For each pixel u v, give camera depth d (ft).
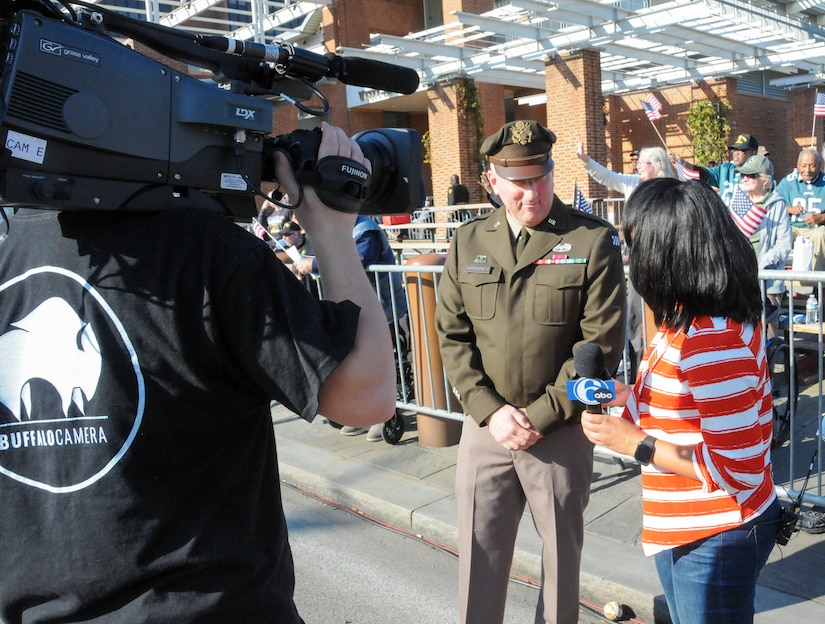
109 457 3.79
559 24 49.08
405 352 17.98
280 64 4.61
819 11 57.98
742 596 6.42
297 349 3.90
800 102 66.64
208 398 3.93
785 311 18.69
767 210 17.31
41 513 3.85
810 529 6.50
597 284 8.43
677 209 6.08
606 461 15.40
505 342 8.71
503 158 8.48
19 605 3.95
